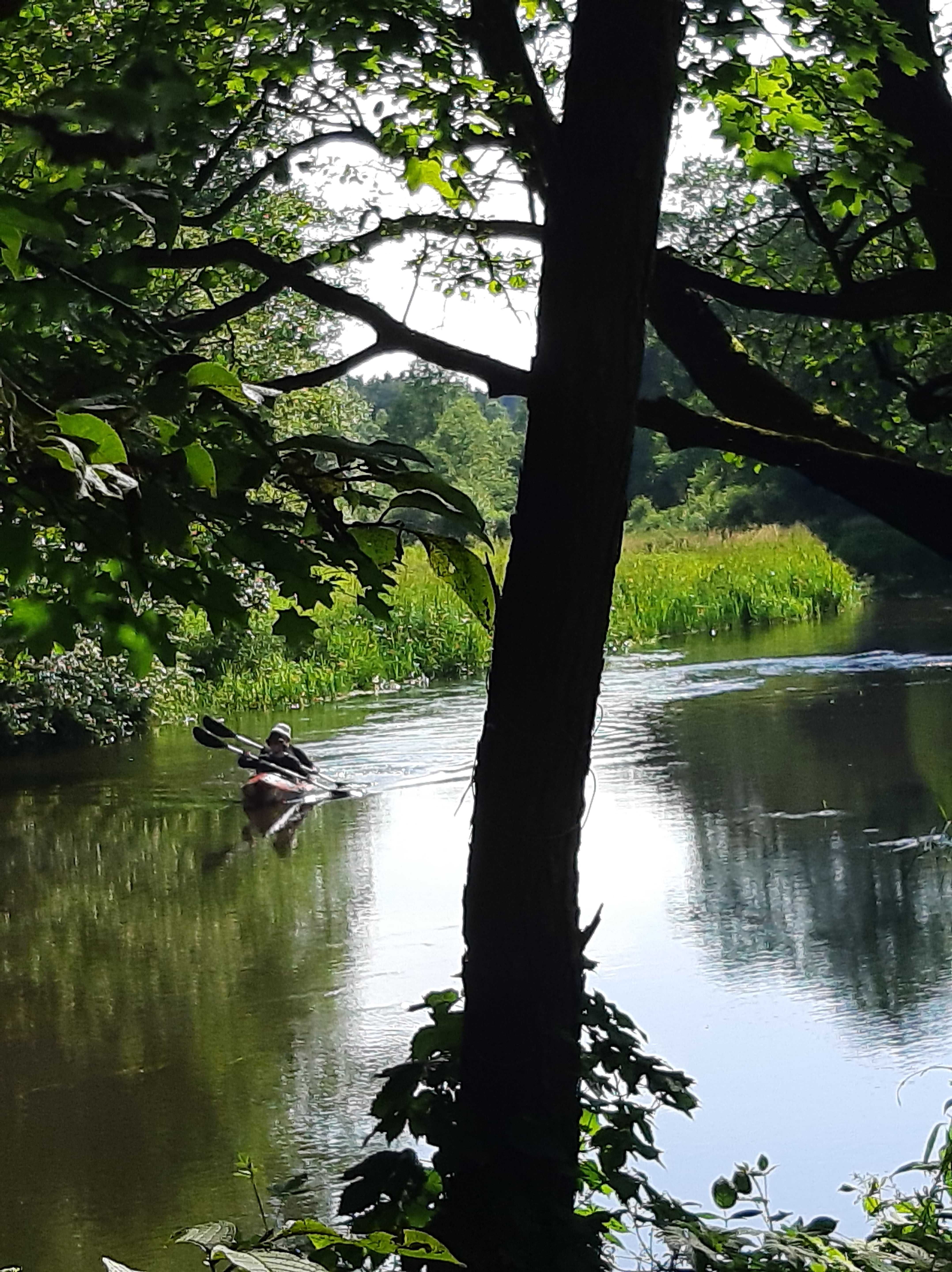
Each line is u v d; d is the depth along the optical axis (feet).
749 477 149.89
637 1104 23.57
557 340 13.97
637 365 14.17
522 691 14.26
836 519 149.59
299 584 7.22
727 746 59.11
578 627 14.20
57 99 6.63
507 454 214.90
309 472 7.30
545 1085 14.48
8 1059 29.27
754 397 20.34
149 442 6.92
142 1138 25.20
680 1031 28.55
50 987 33.83
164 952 36.40
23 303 7.29
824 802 48.67
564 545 14.07
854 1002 29.63
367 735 68.08
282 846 47.67
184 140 11.44
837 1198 21.09
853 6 18.85
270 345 41.04
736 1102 24.85
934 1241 14.90
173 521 6.33
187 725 75.41
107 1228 22.08
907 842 42.88
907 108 21.09
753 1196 21.18
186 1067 28.55
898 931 34.47
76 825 51.85
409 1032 30.04
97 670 69.00
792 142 22.79
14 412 5.86
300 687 80.84
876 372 29.45
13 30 16.63
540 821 14.37
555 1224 13.93
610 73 13.66
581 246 13.80
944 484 17.28
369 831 49.24
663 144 13.91
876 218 27.86
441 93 18.26
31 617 6.95
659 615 106.11
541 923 14.46
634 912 37.32
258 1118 26.02
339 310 15.69
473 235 20.01
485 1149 14.07
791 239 30.07
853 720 63.10
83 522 6.41
